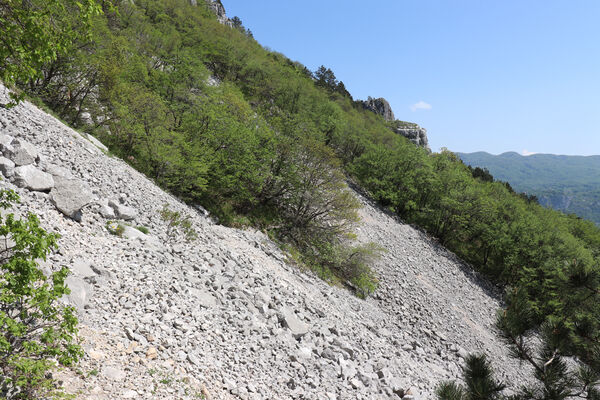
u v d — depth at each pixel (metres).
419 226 61.09
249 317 12.23
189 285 11.84
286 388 9.60
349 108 109.56
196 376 7.71
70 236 10.11
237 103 37.38
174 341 8.41
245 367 9.42
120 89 26.77
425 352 22.92
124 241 12.12
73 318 5.41
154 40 50.38
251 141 33.09
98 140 23.66
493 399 8.02
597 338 6.95
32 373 5.02
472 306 39.72
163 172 26.88
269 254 24.86
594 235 71.12
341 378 12.09
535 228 54.91
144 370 6.86
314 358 12.32
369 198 62.75
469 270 52.56
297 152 35.56
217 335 10.02
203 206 29.41
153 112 27.81
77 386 5.61
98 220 12.63
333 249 31.89
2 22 6.83
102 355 6.59
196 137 31.12
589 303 7.07
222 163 32.06
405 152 66.19
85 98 26.06
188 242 16.36
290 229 34.03
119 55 29.56
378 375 14.33
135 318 8.44
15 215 8.74
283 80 78.56
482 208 58.38
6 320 4.78
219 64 76.31
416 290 34.66
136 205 16.77
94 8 7.47
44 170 12.47
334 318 18.17
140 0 67.75
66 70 23.91
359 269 31.34
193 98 34.72
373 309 26.89
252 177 32.03
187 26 75.12
